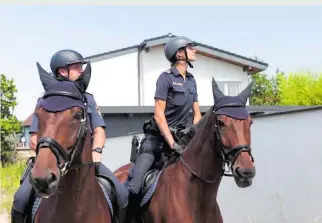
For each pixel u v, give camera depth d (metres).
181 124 5.45
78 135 3.67
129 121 15.68
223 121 4.53
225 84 20.78
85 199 4.06
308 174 8.40
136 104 19.95
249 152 4.45
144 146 5.43
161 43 19.55
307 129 8.47
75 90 3.74
